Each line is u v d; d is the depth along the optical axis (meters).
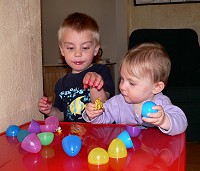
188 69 2.75
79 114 1.15
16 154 0.60
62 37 1.18
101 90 1.03
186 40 2.82
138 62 0.83
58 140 0.71
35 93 0.99
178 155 0.57
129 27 3.17
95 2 3.23
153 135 0.73
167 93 2.18
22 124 0.89
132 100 0.87
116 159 0.55
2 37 0.80
